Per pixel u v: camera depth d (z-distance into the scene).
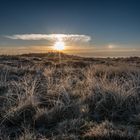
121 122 4.89
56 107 5.38
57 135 4.17
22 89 7.16
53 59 26.84
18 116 5.05
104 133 4.07
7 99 6.16
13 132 4.45
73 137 4.01
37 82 8.42
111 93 6.21
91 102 6.07
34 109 5.45
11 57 24.03
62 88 7.08
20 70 11.66
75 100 6.11
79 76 10.49
